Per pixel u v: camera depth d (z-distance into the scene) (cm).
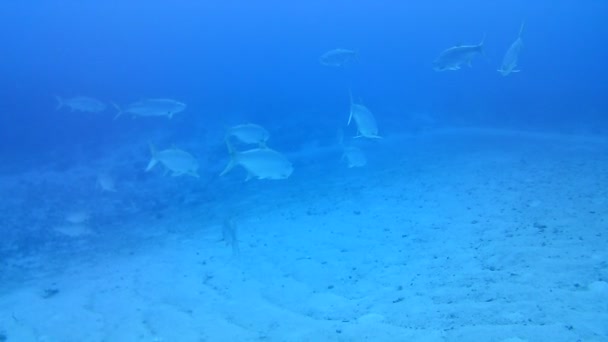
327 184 1227
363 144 1750
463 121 2034
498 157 1247
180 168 759
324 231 827
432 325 436
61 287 744
